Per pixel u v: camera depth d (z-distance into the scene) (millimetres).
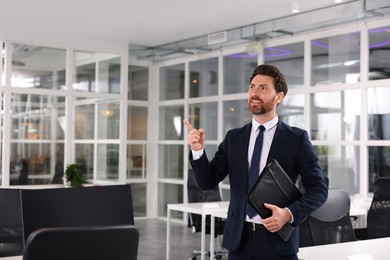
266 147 2779
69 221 2746
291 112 8508
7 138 8938
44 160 9297
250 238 2699
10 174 8961
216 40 9117
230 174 2830
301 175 2744
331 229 4145
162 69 11172
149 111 11188
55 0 7496
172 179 10805
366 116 7465
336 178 7848
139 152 11039
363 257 2980
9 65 8945
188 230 9672
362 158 7484
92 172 9781
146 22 8625
